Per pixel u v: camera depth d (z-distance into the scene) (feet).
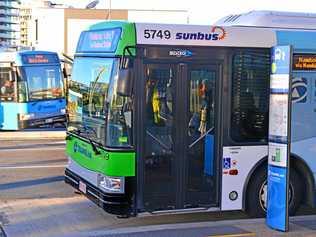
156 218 28.96
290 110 25.54
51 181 38.83
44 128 75.15
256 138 27.86
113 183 25.41
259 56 27.53
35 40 216.54
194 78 26.55
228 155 27.45
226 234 25.76
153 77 25.82
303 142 28.60
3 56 72.64
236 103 27.37
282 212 26.14
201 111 26.86
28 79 72.43
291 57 25.21
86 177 27.91
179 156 26.61
